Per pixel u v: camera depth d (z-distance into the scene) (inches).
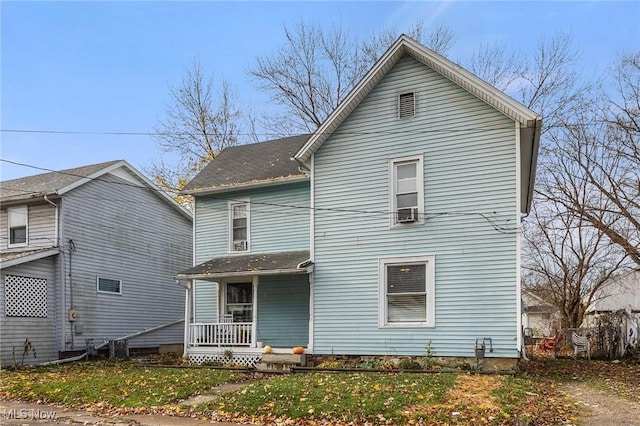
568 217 943.7
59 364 639.8
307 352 547.8
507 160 490.9
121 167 827.4
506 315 473.4
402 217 528.1
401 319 516.4
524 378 439.2
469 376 429.7
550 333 1398.9
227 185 666.8
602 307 1448.1
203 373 502.3
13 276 635.5
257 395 363.6
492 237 487.8
